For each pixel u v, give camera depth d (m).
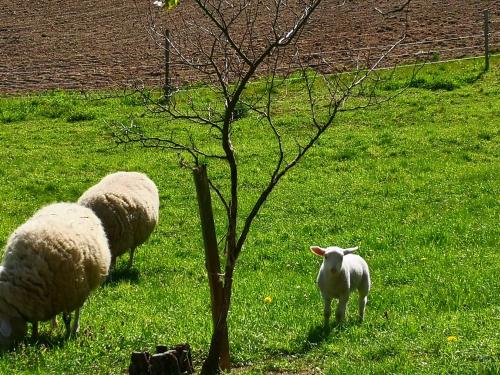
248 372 9.80
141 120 31.06
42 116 32.66
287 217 20.73
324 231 19.33
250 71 9.23
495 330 10.73
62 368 10.42
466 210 19.98
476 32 38.97
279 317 12.59
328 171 24.58
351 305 13.40
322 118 29.70
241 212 21.27
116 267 17.33
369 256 16.95
